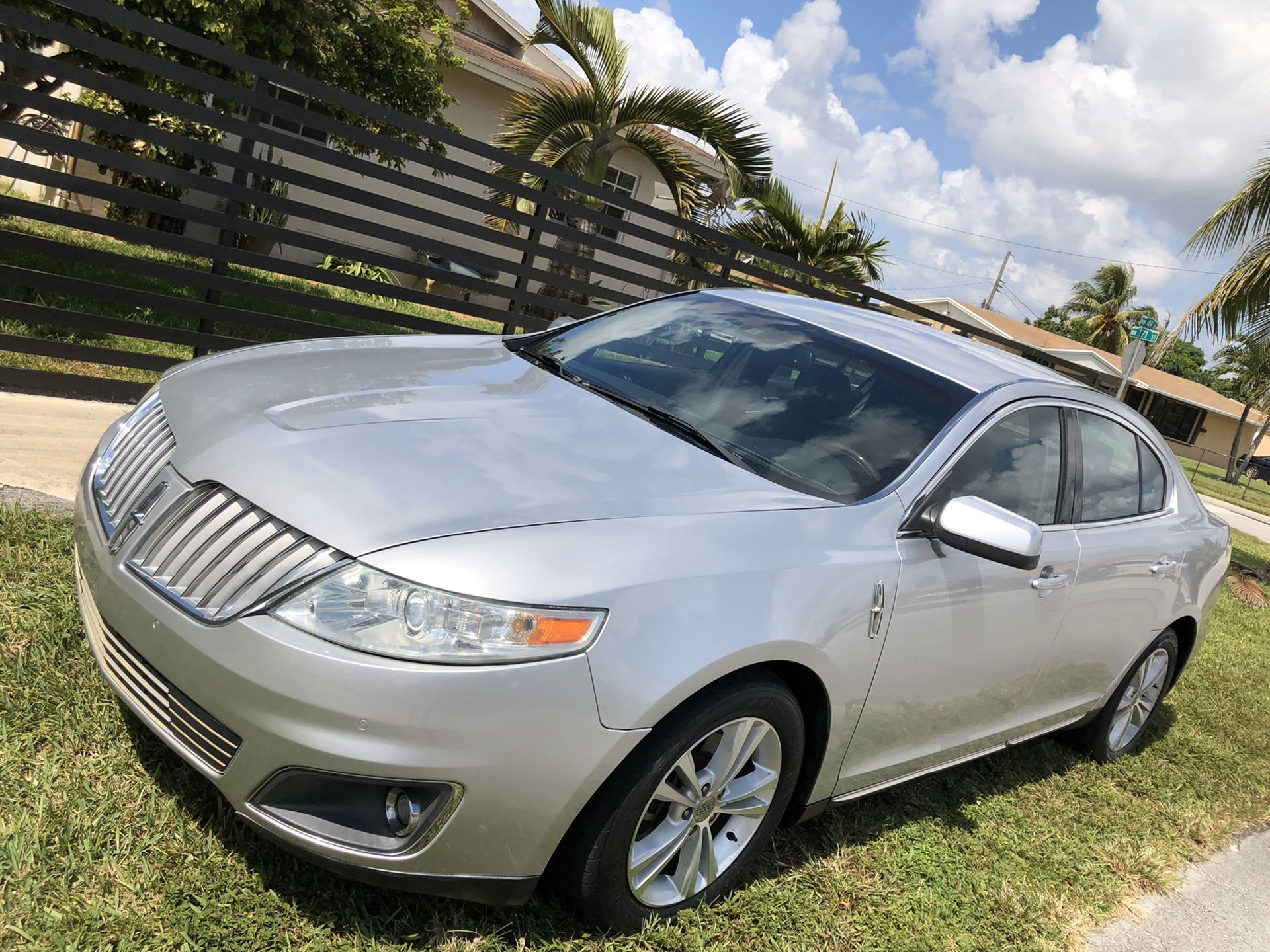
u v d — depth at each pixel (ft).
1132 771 14.40
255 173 18.66
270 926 6.89
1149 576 12.98
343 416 8.29
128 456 8.32
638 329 12.47
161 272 17.89
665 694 6.98
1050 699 12.23
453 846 6.68
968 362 11.66
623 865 7.37
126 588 7.18
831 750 8.86
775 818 8.72
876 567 8.71
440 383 9.87
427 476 7.48
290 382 9.14
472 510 7.16
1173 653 14.87
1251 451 127.54
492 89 50.11
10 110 35.32
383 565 6.56
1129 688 14.17
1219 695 19.35
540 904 7.80
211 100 35.04
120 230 17.30
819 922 8.70
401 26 36.40
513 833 6.77
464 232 21.97
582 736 6.75
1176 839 12.74
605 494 7.95
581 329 12.91
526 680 6.56
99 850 7.07
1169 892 11.44
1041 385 11.78
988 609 9.99
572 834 7.20
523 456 8.27
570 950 7.46
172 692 6.95
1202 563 14.51
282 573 6.64
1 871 6.69
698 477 8.79
